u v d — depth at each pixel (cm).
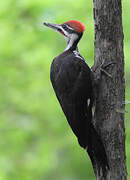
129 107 869
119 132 802
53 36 1450
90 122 828
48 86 1445
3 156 1428
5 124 1450
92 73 848
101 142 792
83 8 1405
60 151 1490
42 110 1455
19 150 1461
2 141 1449
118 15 812
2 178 1376
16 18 1447
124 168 809
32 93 1445
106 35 813
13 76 1434
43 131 1480
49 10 1432
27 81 1444
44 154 1468
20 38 1423
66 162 1478
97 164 800
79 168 1465
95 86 829
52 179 1502
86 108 848
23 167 1459
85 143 809
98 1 818
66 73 858
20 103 1445
